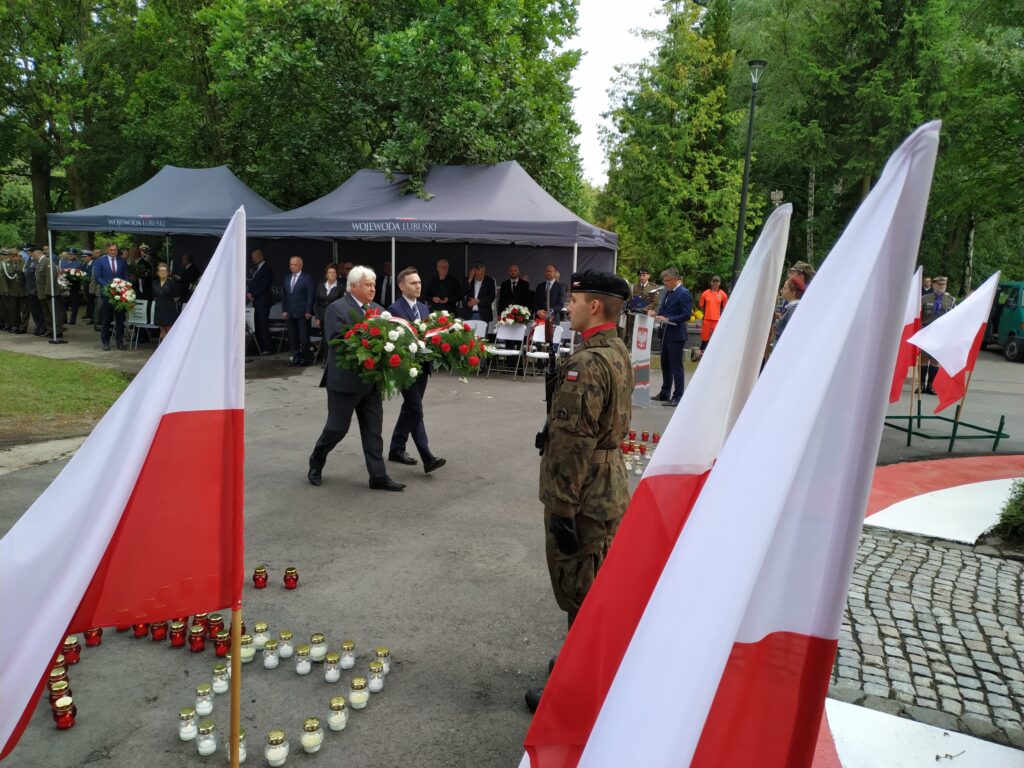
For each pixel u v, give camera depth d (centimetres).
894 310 126
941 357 798
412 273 705
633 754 116
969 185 1053
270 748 282
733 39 3036
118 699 329
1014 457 835
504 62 1628
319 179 1861
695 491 183
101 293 1456
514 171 1399
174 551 233
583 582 305
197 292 232
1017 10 964
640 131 2731
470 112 1488
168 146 2320
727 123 2841
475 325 1328
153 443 226
